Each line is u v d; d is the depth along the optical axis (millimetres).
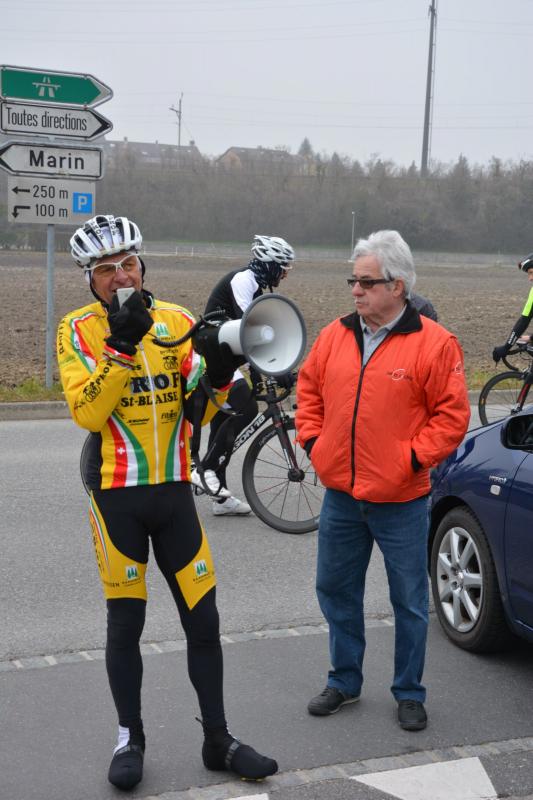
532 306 9242
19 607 5086
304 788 3396
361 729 3850
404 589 3820
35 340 17266
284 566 5895
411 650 3848
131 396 3295
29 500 7199
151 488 3342
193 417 3373
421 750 3688
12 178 10844
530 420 4430
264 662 4492
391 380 3686
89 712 3945
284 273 6637
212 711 3441
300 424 4000
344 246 89062
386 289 3658
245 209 90750
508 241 89875
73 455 8734
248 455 6680
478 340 19344
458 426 3676
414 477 3738
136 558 3363
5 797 3312
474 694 4199
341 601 4000
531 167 95062
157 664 4434
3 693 4102
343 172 96375
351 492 3805
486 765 3582
